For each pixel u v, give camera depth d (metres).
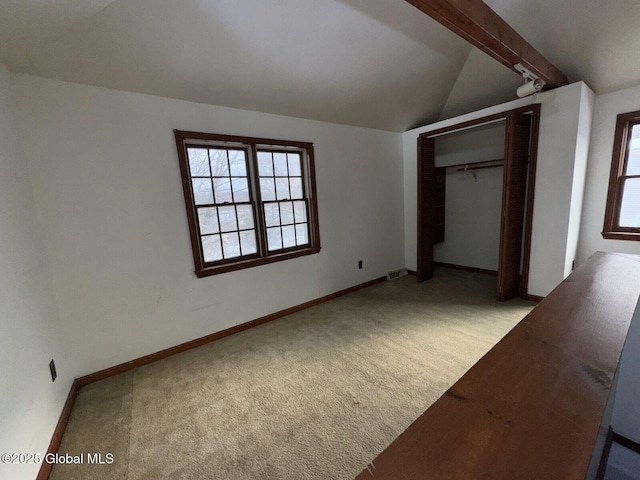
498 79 3.39
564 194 2.93
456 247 4.86
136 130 2.33
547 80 2.72
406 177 4.46
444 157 4.74
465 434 0.51
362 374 2.16
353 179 3.87
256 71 2.48
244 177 2.99
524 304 3.24
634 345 1.42
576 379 0.62
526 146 3.19
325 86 2.92
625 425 1.56
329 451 1.53
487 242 4.46
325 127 3.51
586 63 2.83
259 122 2.96
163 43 2.00
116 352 2.37
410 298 3.64
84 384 2.23
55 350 1.93
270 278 3.20
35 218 1.95
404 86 3.34
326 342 2.67
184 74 2.28
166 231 2.53
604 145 3.18
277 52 2.38
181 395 2.05
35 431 1.47
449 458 0.47
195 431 1.72
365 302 3.60
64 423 1.81
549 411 0.54
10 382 1.32
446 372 2.12
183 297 2.65
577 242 3.37
